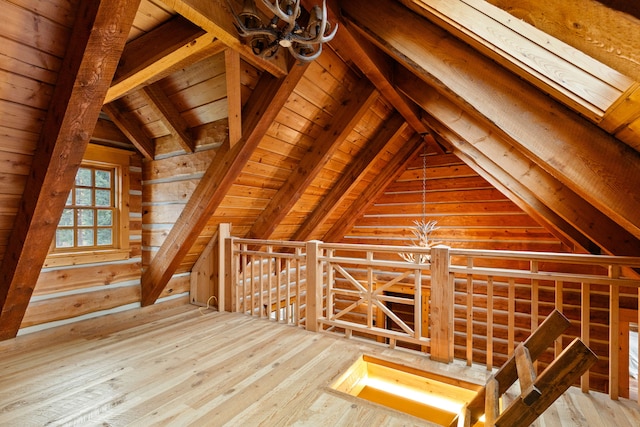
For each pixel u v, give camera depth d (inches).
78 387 83.4
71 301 121.5
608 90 38.2
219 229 152.6
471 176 200.8
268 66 89.2
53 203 82.8
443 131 143.4
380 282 230.4
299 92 112.4
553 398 50.0
